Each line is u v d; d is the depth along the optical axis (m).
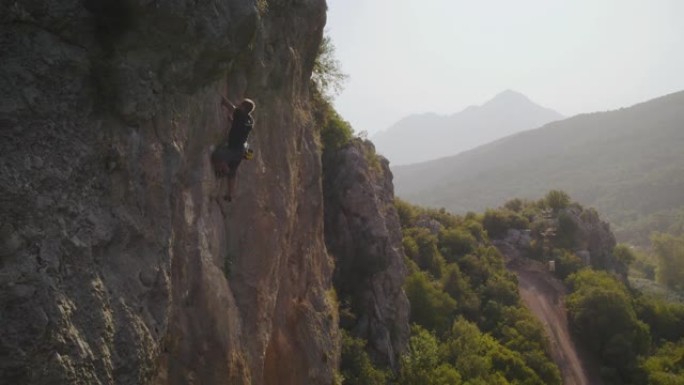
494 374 42.66
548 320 63.47
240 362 12.51
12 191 6.93
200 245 11.20
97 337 7.61
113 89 8.64
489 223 86.62
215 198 12.47
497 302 57.88
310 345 19.09
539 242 81.69
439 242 66.25
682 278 109.62
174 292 10.30
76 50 8.27
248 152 12.33
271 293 15.12
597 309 60.41
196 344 10.93
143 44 9.09
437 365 39.66
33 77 7.64
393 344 37.34
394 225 45.09
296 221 19.75
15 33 7.65
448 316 49.69
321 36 19.52
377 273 38.09
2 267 6.66
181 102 10.43
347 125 41.34
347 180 38.66
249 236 13.92
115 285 8.27
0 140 7.11
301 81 19.41
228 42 10.67
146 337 8.62
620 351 56.28
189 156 11.05
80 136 8.10
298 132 18.66
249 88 13.87
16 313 6.62
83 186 8.02
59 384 6.89
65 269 7.39
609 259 86.25
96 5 8.39
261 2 13.95
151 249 9.25
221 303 11.81
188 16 9.49
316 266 22.62
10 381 6.46
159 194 9.63
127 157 8.87
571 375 55.25
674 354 58.03
